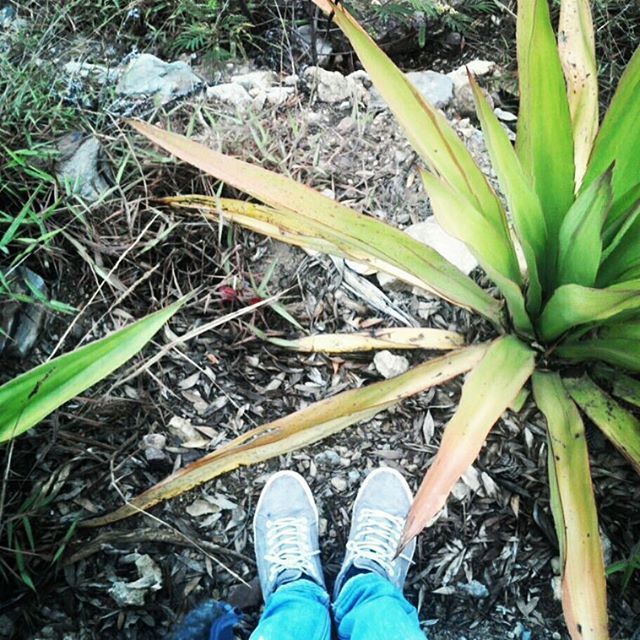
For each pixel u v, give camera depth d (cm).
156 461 153
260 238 177
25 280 154
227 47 216
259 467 156
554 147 128
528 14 128
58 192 168
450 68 222
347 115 197
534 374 146
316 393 162
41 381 99
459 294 144
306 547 147
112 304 164
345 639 137
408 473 157
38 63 195
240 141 186
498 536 150
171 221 170
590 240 120
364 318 170
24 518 138
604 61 214
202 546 147
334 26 212
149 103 191
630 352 132
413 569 149
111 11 213
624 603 144
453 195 119
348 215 134
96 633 138
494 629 144
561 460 129
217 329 166
